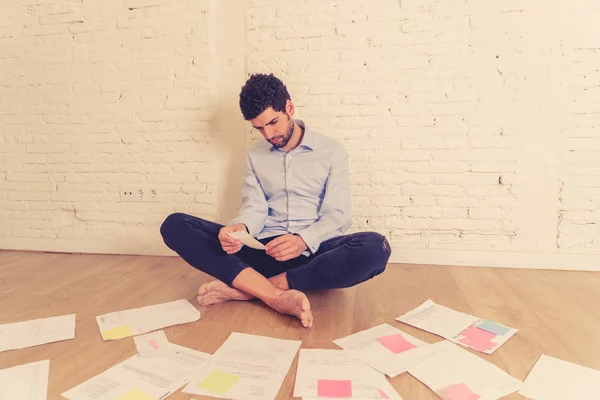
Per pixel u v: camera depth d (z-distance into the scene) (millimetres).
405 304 1696
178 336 1384
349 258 1528
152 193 2500
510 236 2223
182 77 2404
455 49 2172
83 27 2480
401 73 2223
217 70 2377
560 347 1306
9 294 1832
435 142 2229
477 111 2182
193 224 1731
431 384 1079
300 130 1868
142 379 1104
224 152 2410
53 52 2529
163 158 2471
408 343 1313
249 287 1604
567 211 2156
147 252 2537
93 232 2592
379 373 1133
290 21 2285
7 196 2678
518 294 1817
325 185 1823
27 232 2678
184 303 1694
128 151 2504
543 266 2199
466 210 2238
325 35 2264
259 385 1077
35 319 1546
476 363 1188
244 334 1387
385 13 2209
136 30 2426
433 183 2250
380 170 2285
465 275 2096
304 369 1151
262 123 1640
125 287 1927
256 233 1804
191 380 1104
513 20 2115
